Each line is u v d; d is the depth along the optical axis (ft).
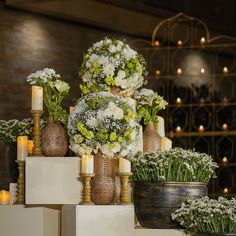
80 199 16.72
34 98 17.25
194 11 40.73
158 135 18.81
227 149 37.96
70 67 35.14
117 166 16.62
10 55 32.42
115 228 16.10
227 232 15.64
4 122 19.81
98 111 16.31
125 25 36.83
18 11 32.78
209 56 42.16
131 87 17.97
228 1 42.88
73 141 16.58
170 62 39.81
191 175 16.63
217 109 39.27
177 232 16.47
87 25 36.11
